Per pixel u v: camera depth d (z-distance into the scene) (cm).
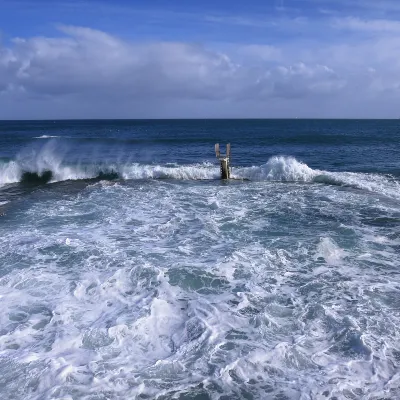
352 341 549
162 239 970
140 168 1956
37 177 1884
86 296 680
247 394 459
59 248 893
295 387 468
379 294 681
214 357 523
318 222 1102
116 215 1186
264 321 602
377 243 934
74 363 512
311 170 1809
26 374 487
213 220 1112
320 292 692
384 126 10325
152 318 612
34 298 673
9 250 881
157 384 477
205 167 2081
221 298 677
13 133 6581
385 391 457
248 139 4172
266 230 1033
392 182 1664
